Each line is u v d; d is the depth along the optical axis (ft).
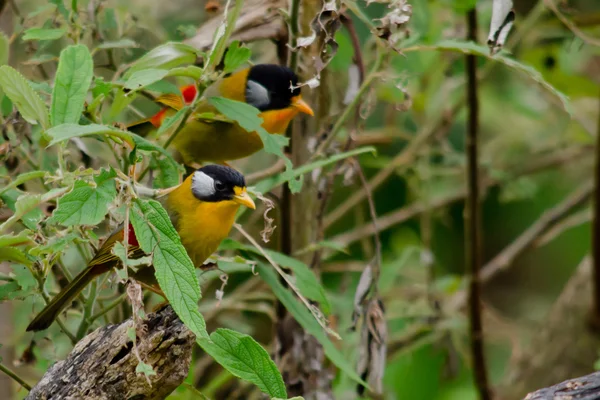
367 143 47.16
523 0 50.29
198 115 26.78
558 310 48.65
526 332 49.93
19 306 36.37
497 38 25.75
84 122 25.27
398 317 46.47
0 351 33.45
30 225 24.82
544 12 43.75
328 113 34.42
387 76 29.66
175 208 28.30
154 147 23.91
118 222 25.26
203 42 31.24
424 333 46.47
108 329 22.31
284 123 34.09
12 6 32.30
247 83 33.76
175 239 20.97
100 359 21.56
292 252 33.45
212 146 34.01
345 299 41.16
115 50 33.42
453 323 43.57
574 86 48.44
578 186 58.23
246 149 34.40
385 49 29.32
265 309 35.37
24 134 28.89
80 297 27.61
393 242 53.98
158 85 26.84
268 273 29.07
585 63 55.06
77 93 23.21
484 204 60.44
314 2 32.30
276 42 33.86
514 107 50.14
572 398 20.83
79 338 26.66
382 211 56.80
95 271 26.09
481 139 55.36
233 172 28.12
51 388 21.84
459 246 57.57
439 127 46.47
